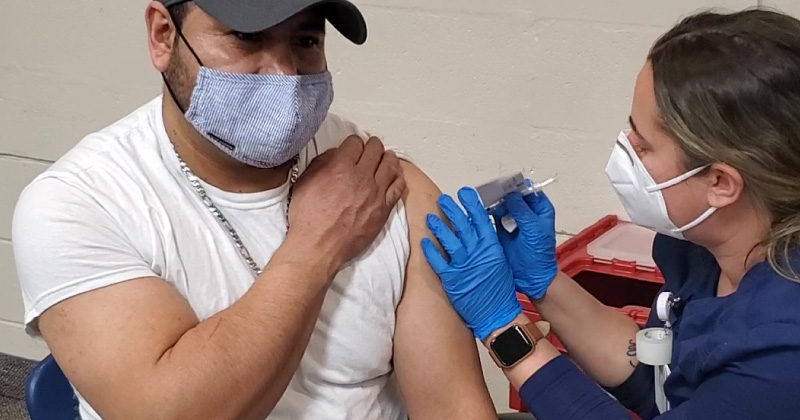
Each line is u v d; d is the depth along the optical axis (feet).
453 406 4.69
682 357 4.38
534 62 6.95
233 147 4.16
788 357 3.86
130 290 4.00
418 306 4.71
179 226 4.25
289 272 4.15
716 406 4.10
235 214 4.38
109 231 4.09
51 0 8.36
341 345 4.51
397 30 7.29
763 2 6.22
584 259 6.38
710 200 4.23
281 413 4.46
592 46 6.73
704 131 4.04
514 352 4.69
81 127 8.71
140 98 8.37
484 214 4.77
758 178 4.04
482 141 7.31
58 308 4.01
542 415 4.63
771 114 3.92
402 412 4.97
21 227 4.11
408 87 7.42
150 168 4.30
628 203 4.64
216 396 3.88
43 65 8.61
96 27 8.27
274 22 3.89
